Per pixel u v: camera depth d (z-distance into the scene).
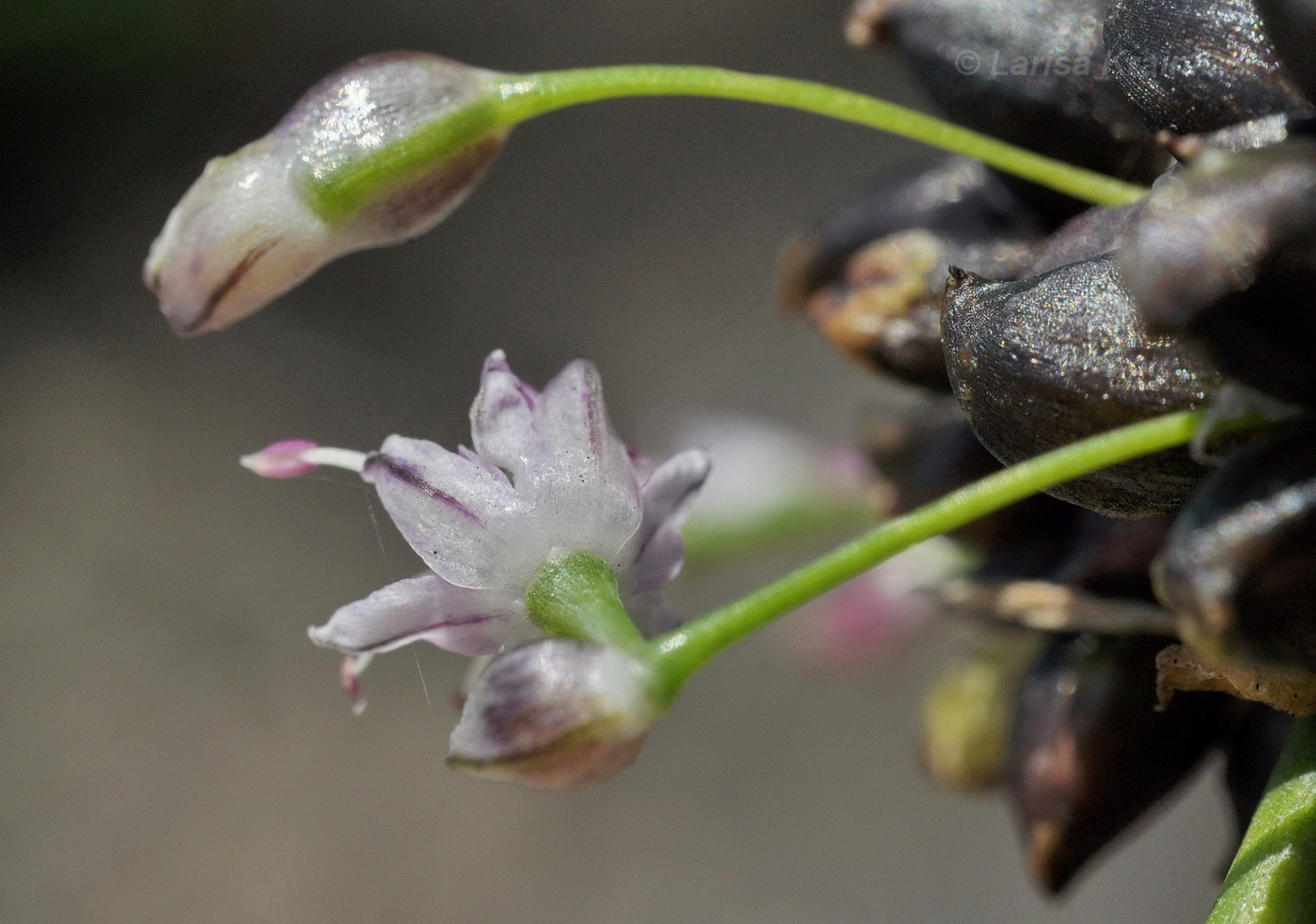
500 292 0.41
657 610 0.11
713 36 0.46
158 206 0.42
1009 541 0.12
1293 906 0.10
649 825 0.31
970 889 0.30
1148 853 0.29
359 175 0.11
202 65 0.44
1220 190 0.10
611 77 0.11
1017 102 0.11
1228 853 0.11
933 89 0.11
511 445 0.11
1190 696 0.11
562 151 0.44
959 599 0.12
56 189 0.42
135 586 0.35
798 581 0.10
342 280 0.41
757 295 0.40
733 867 0.31
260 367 0.39
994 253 0.12
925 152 0.40
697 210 0.42
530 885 0.31
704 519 0.15
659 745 0.32
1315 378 0.10
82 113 0.43
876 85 0.44
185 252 0.11
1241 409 0.10
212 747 0.33
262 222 0.11
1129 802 0.11
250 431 0.37
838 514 0.15
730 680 0.33
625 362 0.39
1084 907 0.29
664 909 0.30
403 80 0.11
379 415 0.38
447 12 0.47
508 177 0.44
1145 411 0.10
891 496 0.12
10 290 0.41
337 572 0.35
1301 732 0.11
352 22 0.46
